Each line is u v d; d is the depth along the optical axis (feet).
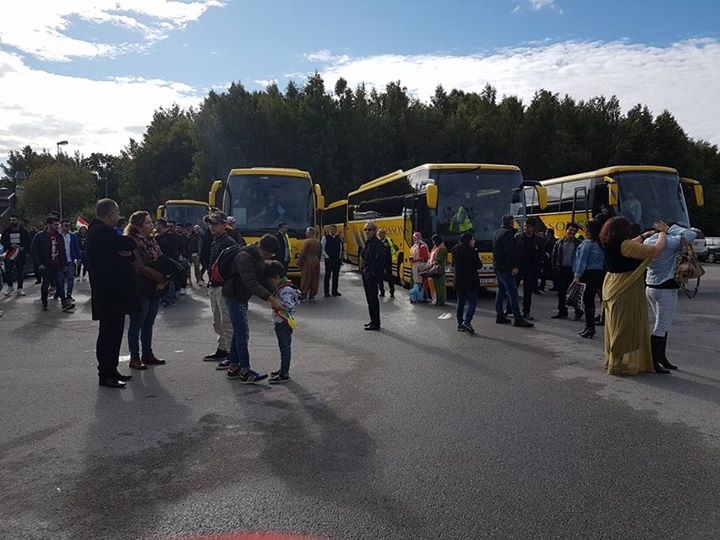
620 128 179.22
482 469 15.21
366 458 15.96
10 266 55.98
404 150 168.35
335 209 122.72
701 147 219.00
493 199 54.49
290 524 12.40
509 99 179.42
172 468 15.37
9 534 12.14
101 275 22.80
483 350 30.32
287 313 23.90
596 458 15.92
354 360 28.02
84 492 14.02
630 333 24.77
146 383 23.82
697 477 14.71
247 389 22.89
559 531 12.13
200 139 155.74
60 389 22.89
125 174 235.20
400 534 11.98
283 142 151.74
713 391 22.40
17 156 324.19
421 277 50.57
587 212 66.85
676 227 25.81
